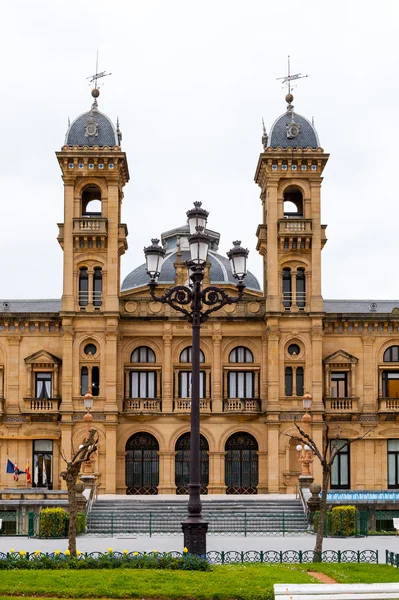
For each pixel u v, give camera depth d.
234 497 70.12
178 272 82.69
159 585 31.39
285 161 80.94
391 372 81.94
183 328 81.06
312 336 79.25
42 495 67.75
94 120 81.62
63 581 31.88
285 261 80.38
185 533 38.00
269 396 78.56
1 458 79.25
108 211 80.38
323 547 48.81
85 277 80.06
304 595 27.22
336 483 79.75
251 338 81.50
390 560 38.31
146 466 80.19
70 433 77.94
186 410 80.00
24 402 79.69
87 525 61.00
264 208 84.75
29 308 84.12
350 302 86.94
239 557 42.72
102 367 78.69
